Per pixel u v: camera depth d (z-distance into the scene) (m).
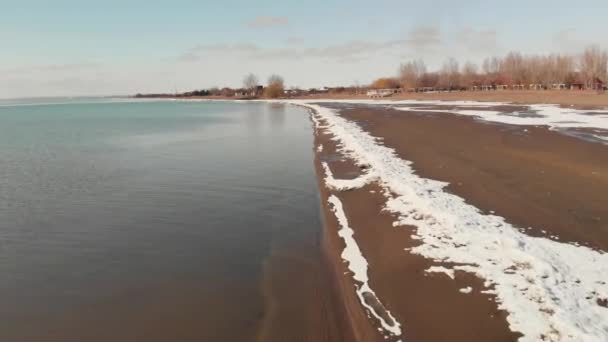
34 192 14.12
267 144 25.78
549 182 11.93
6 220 11.19
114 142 28.31
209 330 5.99
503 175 12.95
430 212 9.34
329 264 7.96
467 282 6.44
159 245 9.32
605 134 21.03
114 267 8.23
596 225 8.53
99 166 19.02
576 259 6.88
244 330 5.96
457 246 7.64
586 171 13.01
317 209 11.64
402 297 6.34
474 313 5.68
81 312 6.59
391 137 22.77
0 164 19.67
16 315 6.54
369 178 13.50
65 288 7.41
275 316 6.27
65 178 16.36
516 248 7.23
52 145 26.95
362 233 9.11
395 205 10.41
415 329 5.55
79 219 11.25
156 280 7.62
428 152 17.52
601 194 10.59
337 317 6.14
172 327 6.10
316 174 16.11
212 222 10.82
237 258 8.51
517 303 5.70
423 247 7.79
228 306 6.63
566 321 5.12
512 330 5.23
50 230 10.38
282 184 14.75
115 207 12.34
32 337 5.96
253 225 10.50
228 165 18.73
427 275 6.81
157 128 39.16
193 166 18.67
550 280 6.14
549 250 7.21
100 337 5.93
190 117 55.91
